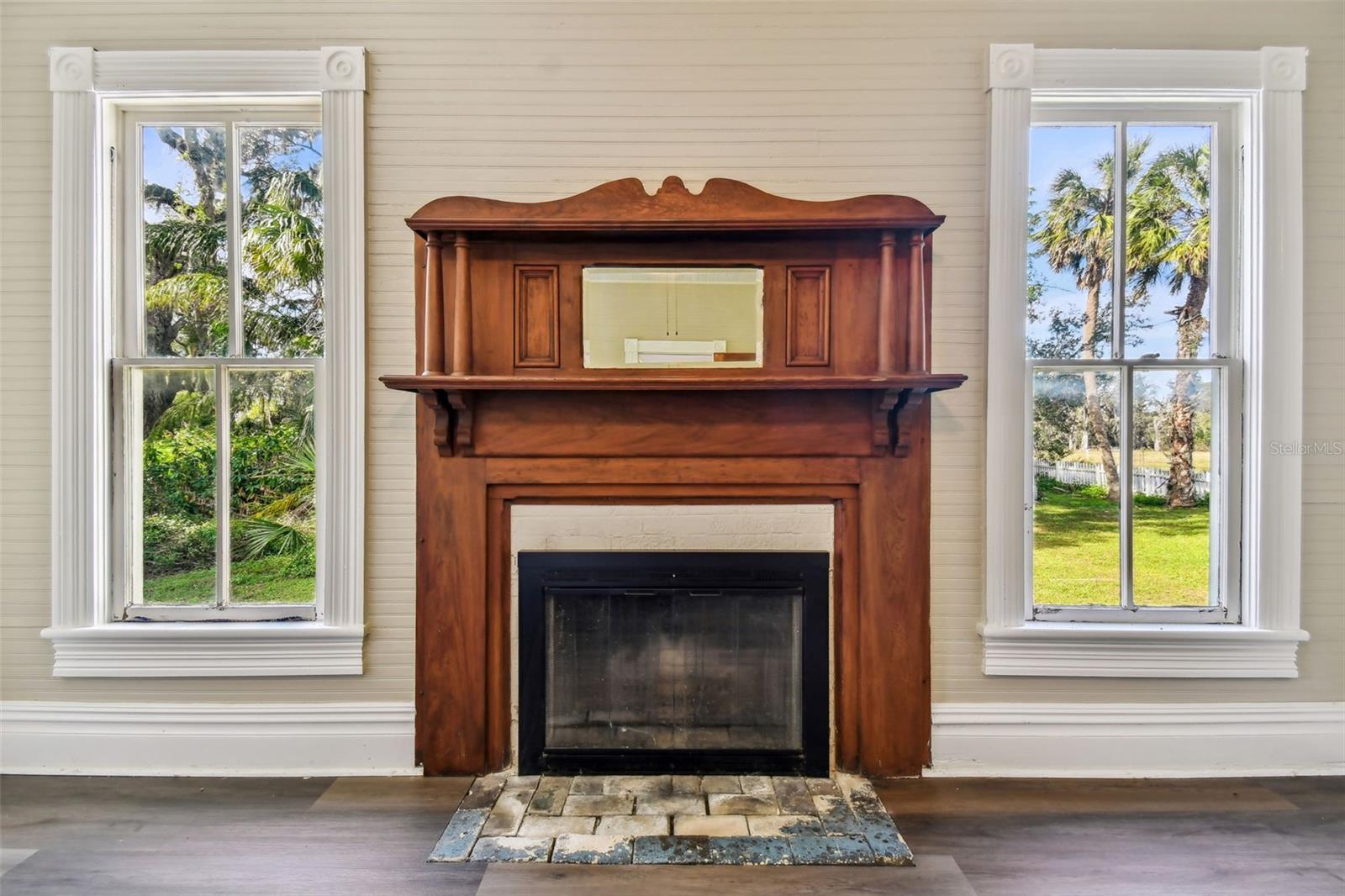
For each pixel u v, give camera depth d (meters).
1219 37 2.12
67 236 2.12
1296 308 2.11
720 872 1.68
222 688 2.16
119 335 2.20
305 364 2.19
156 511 2.21
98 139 2.13
